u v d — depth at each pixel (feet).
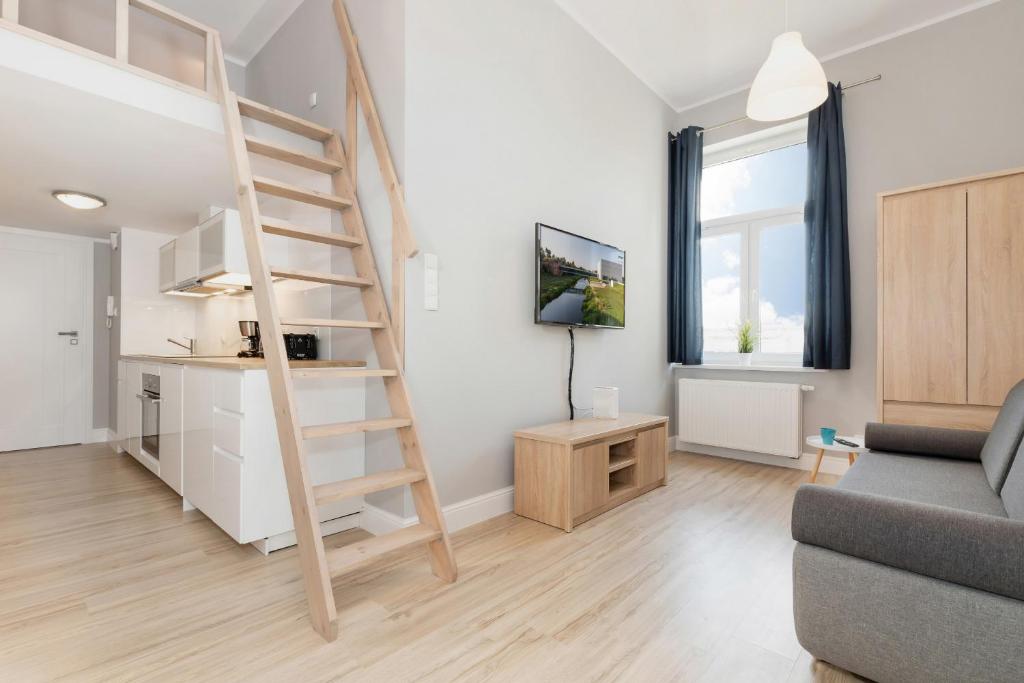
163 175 9.95
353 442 8.60
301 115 10.72
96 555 7.38
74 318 15.24
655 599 6.19
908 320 9.91
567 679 4.68
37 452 14.10
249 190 7.07
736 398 13.56
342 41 9.29
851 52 12.48
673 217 14.99
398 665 4.88
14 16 6.40
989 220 9.16
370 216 8.63
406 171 7.91
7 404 14.17
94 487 10.74
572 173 11.34
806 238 12.66
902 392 9.95
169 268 12.79
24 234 14.39
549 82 10.73
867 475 7.05
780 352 13.91
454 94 8.66
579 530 8.56
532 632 5.46
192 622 5.63
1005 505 5.31
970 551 3.88
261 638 5.32
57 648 5.11
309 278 7.33
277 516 7.52
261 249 6.70
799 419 12.55
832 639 4.61
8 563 7.09
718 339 15.11
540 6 10.49
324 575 5.42
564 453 8.58
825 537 4.61
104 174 9.89
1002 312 9.02
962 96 11.06
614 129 12.79
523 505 9.27
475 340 9.01
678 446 15.43
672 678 4.70
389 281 8.16
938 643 4.04
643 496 10.51
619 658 5.00
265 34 12.00
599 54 12.23
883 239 10.25
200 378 8.52
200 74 12.95
